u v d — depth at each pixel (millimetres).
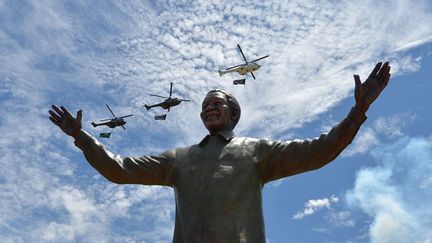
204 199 11180
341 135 10922
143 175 11875
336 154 11078
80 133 11820
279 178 11586
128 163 11867
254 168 11461
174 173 11844
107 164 11688
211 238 10898
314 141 11195
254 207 11195
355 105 11000
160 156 12062
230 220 11000
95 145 11758
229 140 11828
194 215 11172
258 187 11422
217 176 11312
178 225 11484
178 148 12172
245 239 10891
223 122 12172
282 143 11562
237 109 12523
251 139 11852
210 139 11984
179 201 11500
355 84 11031
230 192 11156
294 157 11273
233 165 11422
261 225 11148
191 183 11453
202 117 12328
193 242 11000
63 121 11844
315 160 11148
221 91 12555
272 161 11469
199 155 11750
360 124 10898
